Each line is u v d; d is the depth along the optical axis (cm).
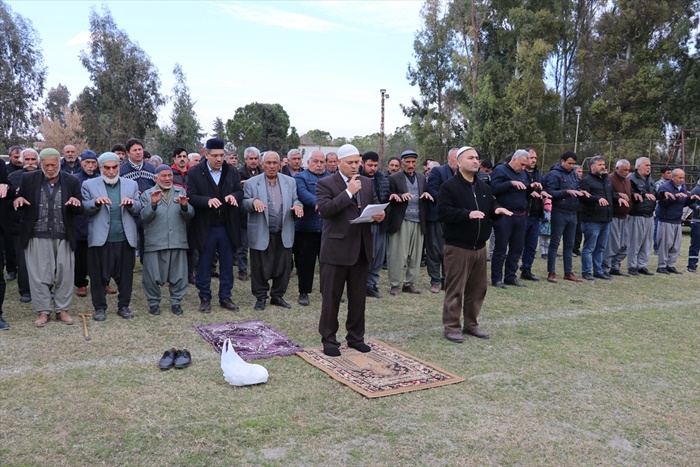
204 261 622
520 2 3578
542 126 3409
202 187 607
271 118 5453
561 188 829
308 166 693
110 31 4728
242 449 316
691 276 941
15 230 632
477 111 3325
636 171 936
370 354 485
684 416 378
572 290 790
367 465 302
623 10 3562
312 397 391
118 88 4681
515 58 3622
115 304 654
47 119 4306
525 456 317
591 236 861
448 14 3925
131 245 586
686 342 551
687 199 961
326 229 487
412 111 4178
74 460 300
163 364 437
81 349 485
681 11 3534
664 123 3625
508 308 673
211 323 579
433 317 629
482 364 472
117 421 346
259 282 645
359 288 490
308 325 584
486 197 536
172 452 310
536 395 406
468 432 344
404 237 728
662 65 3566
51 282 554
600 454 322
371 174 700
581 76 3700
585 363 480
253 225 636
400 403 384
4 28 4153
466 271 534
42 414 355
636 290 803
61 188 552
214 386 407
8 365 441
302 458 307
